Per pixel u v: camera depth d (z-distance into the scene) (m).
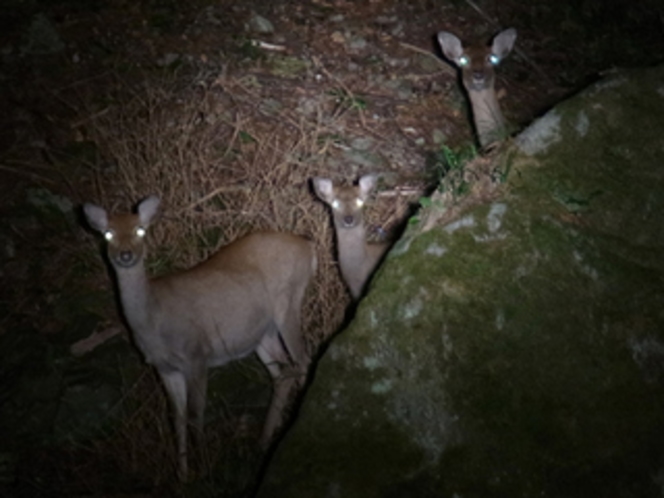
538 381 2.01
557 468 1.92
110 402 2.93
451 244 2.19
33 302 3.27
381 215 3.64
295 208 3.52
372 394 2.03
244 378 3.18
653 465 1.93
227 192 3.59
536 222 2.20
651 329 2.08
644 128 2.38
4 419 2.84
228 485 2.66
